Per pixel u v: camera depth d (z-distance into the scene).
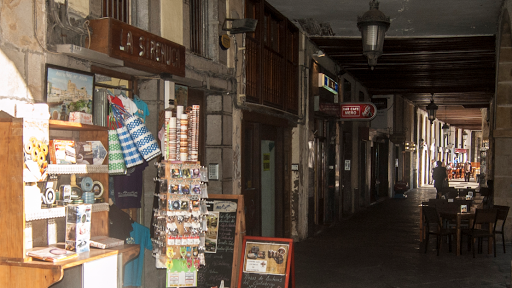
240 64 8.03
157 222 5.07
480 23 10.16
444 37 11.23
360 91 18.11
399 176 27.66
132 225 5.10
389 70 15.44
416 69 15.22
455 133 52.25
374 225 13.64
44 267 3.54
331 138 14.41
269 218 10.06
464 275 7.71
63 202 4.04
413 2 8.77
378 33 6.50
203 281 5.73
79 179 4.42
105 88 5.04
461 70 15.32
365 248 10.02
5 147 3.56
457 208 9.94
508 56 10.41
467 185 35.81
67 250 3.93
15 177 3.53
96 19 4.48
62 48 4.10
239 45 7.99
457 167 48.34
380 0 8.68
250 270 5.53
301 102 11.12
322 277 7.52
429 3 8.80
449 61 13.85
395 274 7.75
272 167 10.27
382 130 22.20
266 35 9.55
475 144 62.09
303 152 11.21
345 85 15.98
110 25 4.43
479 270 8.08
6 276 3.64
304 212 11.16
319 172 13.52
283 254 5.49
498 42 10.45
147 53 4.96
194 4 7.00
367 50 6.55
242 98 8.02
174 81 5.83
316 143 13.05
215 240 5.85
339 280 7.34
